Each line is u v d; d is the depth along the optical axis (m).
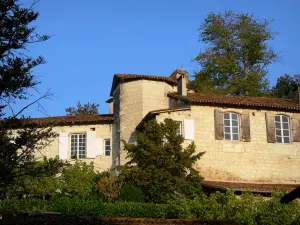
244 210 17.00
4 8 9.93
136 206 19.30
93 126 29.36
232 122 26.02
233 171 25.14
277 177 25.75
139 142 23.03
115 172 27.66
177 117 25.05
